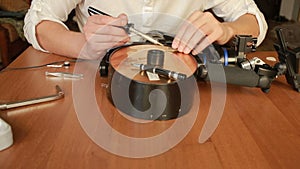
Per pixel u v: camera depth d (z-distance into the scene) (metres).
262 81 0.62
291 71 0.66
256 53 0.81
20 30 2.30
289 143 0.49
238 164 0.44
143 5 0.92
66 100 0.57
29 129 0.48
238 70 0.62
